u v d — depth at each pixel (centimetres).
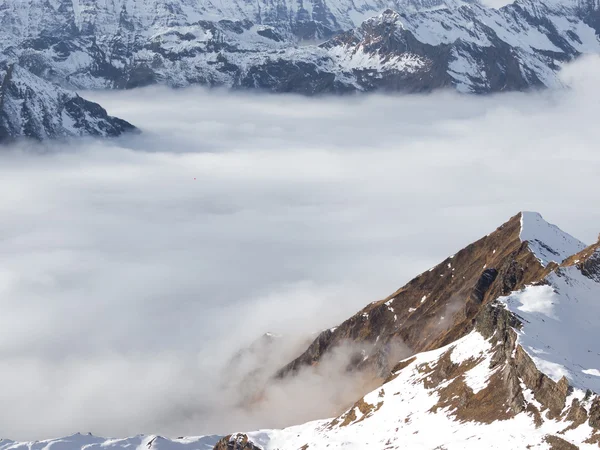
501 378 16325
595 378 14925
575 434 13475
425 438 16112
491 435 14712
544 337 16725
